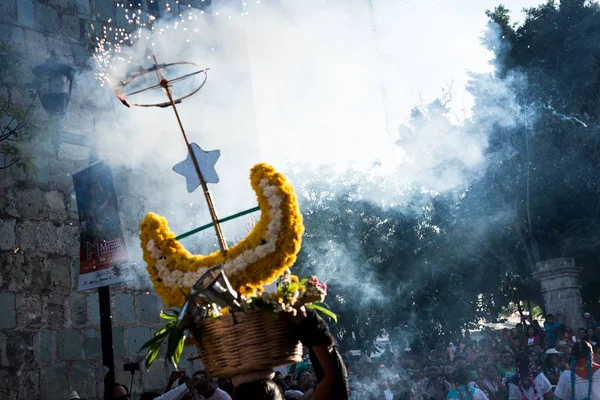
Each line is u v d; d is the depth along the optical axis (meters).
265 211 3.31
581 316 18.91
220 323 3.07
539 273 19.47
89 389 10.01
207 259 3.37
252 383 3.10
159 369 10.91
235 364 3.05
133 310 10.78
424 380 14.34
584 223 26.48
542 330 17.73
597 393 9.44
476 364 14.61
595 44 27.20
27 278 9.75
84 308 10.24
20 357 9.44
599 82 26.94
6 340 9.38
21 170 9.96
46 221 10.09
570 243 25.56
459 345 17.95
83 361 10.05
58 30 10.82
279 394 3.16
